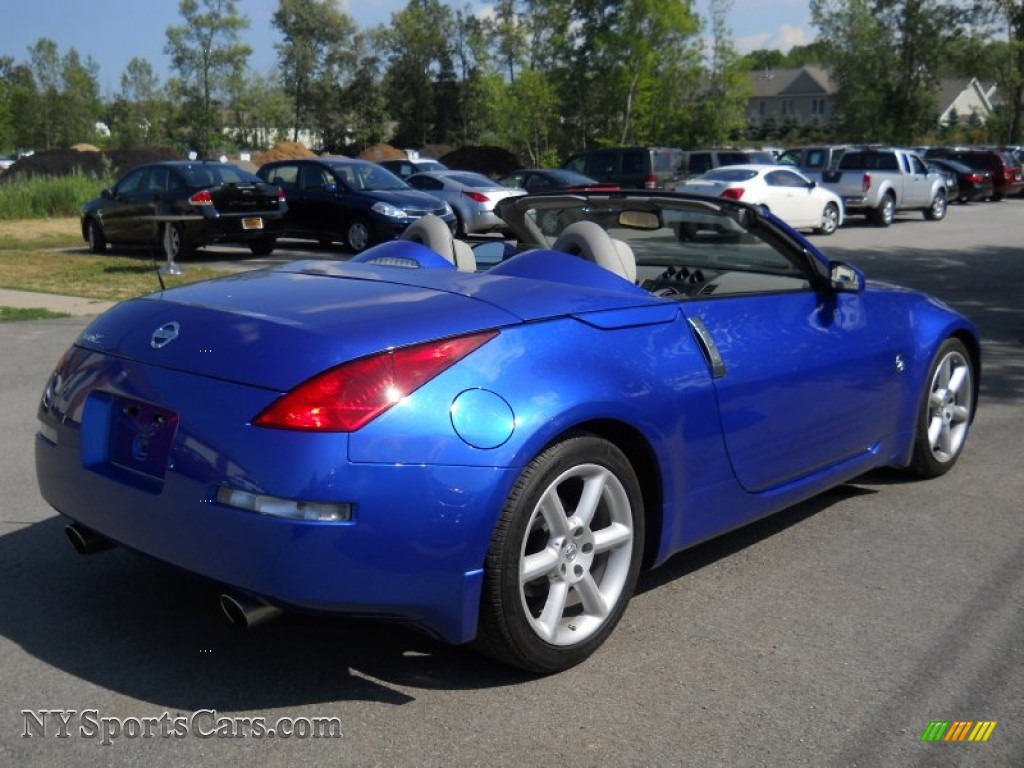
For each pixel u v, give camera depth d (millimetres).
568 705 3029
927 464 5164
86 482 3215
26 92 99000
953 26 58344
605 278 3645
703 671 3246
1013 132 62125
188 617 3604
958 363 5270
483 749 2787
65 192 26328
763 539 4461
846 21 63906
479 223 20406
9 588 3818
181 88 79812
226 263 16016
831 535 4512
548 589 3164
